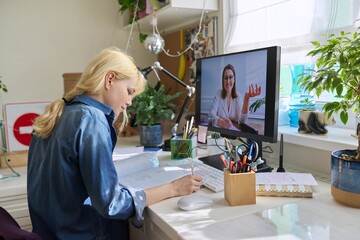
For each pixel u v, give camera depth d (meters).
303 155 1.32
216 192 1.00
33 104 1.58
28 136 1.56
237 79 1.25
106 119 0.92
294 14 1.40
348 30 1.18
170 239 0.85
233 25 1.75
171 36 2.27
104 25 2.30
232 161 0.94
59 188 0.86
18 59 2.07
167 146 1.66
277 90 1.07
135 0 2.08
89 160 0.81
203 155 1.48
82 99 0.94
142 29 2.36
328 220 0.77
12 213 1.27
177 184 0.99
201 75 1.49
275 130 1.09
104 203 0.81
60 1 2.15
